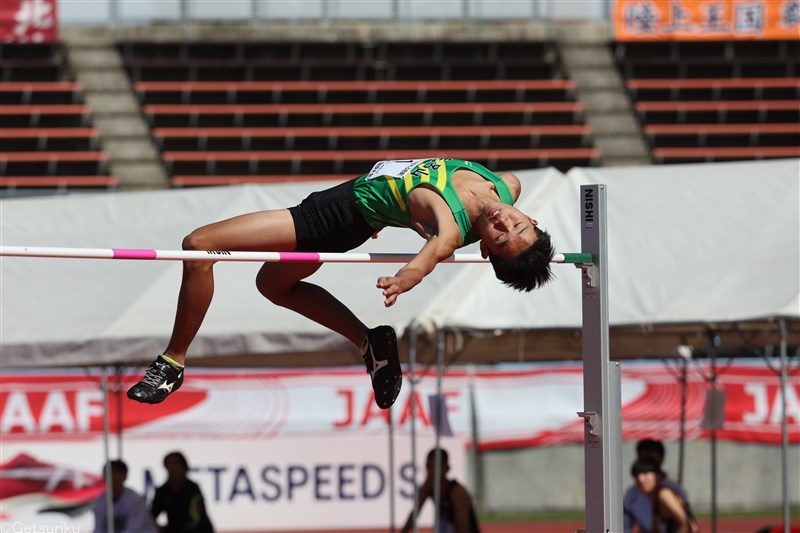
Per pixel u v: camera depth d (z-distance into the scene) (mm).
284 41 47719
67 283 17703
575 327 15938
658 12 47219
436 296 16078
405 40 48094
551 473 29438
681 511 17125
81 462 27250
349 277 17203
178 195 19641
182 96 46031
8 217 19375
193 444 27828
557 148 44344
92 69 47031
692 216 17797
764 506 29609
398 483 28156
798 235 16906
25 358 16562
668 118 46062
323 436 28188
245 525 27797
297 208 10414
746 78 48031
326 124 45094
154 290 17250
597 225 11461
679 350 19594
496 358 17734
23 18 45500
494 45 48500
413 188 9836
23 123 44219
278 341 16062
